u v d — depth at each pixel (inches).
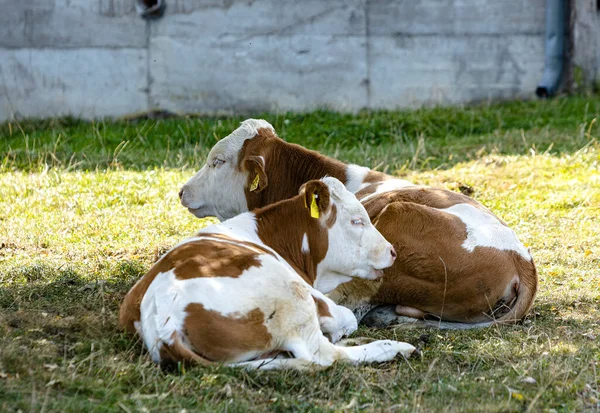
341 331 322.3
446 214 359.6
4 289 363.6
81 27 845.8
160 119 848.9
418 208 357.1
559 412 263.7
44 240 460.1
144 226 494.3
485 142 730.8
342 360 293.0
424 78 892.6
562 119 804.6
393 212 356.5
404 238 352.5
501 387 279.3
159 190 574.6
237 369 273.1
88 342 293.9
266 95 870.4
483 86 903.1
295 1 860.0
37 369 268.1
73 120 831.1
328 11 866.8
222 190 423.8
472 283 351.9
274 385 273.0
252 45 862.5
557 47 893.2
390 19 878.4
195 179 431.2
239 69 864.9
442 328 358.9
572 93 918.4
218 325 271.7
